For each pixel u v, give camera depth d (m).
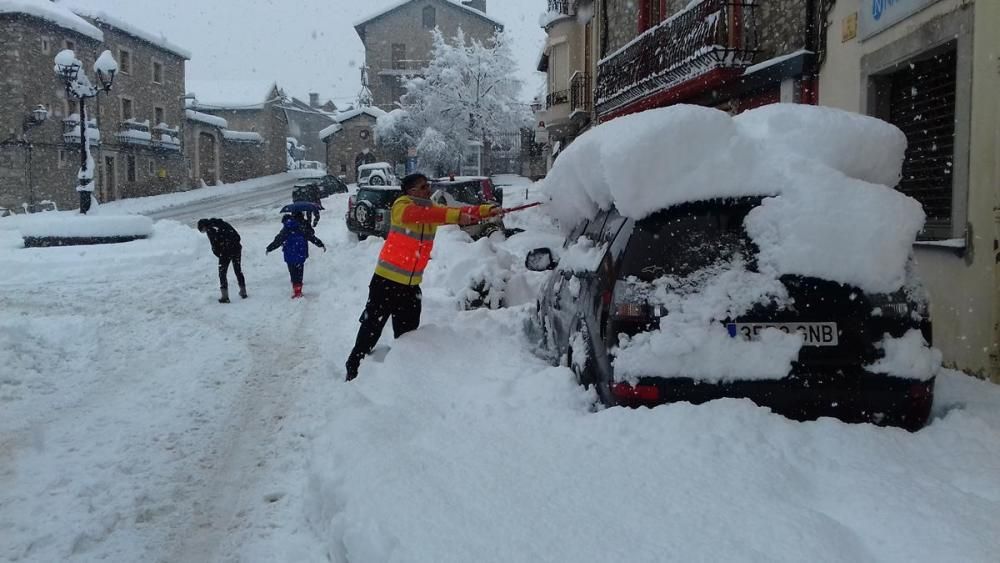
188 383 6.73
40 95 38.38
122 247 16.44
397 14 69.31
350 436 4.12
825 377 3.77
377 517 3.15
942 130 7.47
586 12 25.20
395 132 53.34
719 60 12.59
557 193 5.79
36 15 37.44
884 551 2.78
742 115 4.73
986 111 6.08
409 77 67.38
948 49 7.11
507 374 5.14
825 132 4.22
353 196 21.31
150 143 48.59
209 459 4.89
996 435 3.68
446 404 4.71
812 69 10.33
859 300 3.80
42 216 27.06
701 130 4.08
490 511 3.11
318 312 10.27
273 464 4.78
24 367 7.14
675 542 2.80
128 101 47.62
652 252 4.02
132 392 6.48
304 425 5.48
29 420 5.68
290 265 11.48
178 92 53.94
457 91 52.22
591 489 3.26
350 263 14.97
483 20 70.00
